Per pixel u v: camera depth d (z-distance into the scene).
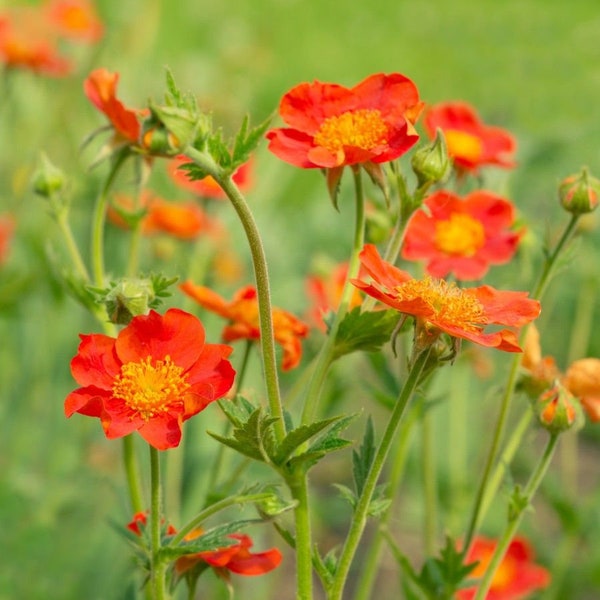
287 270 1.03
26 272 0.78
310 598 0.48
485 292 0.49
